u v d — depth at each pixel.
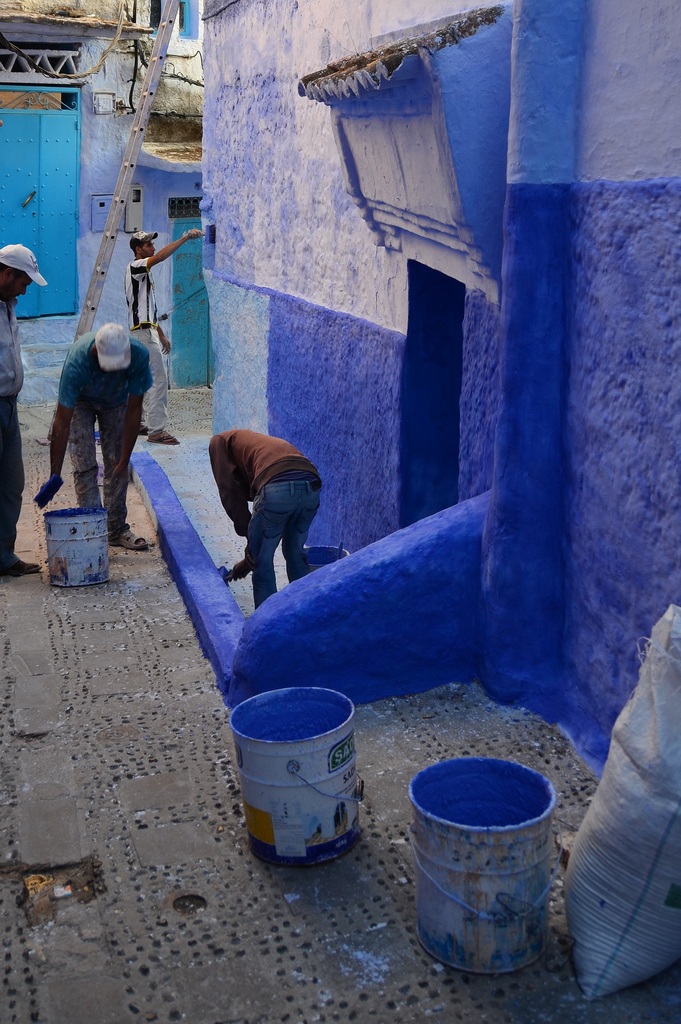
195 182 12.87
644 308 3.41
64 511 6.16
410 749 4.09
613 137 3.55
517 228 3.92
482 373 4.80
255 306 8.52
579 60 3.73
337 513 7.06
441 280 5.64
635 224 3.42
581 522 3.94
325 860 3.41
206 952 3.01
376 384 6.15
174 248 10.12
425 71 4.18
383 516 6.20
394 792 3.80
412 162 4.75
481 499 4.57
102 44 11.62
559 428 4.07
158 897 3.26
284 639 4.33
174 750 4.18
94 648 5.23
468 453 5.02
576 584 4.04
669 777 2.68
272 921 3.14
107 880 3.35
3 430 6.02
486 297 4.69
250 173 8.46
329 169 6.71
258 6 7.79
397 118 4.69
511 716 4.28
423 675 4.50
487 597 4.32
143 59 11.87
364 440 6.42
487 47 4.12
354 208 6.39
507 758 3.99
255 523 5.30
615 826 2.77
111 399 6.57
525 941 2.89
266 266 8.33
